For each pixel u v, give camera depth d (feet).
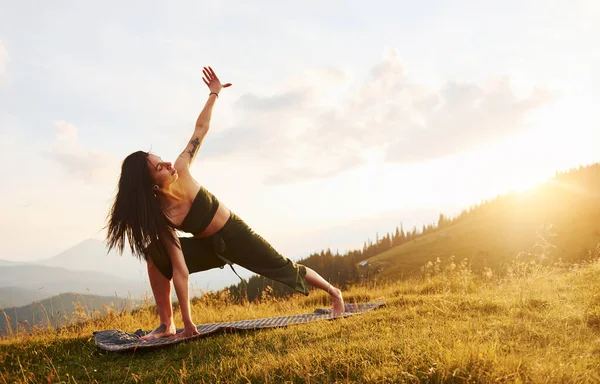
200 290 28.73
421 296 21.26
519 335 12.23
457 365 9.61
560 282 20.77
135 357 14.56
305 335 14.66
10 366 14.56
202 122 16.72
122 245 15.69
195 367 12.69
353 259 396.98
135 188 15.07
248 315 23.63
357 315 17.51
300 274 18.01
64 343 16.51
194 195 15.89
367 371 10.18
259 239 17.10
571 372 9.22
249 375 11.07
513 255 321.73
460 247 375.25
